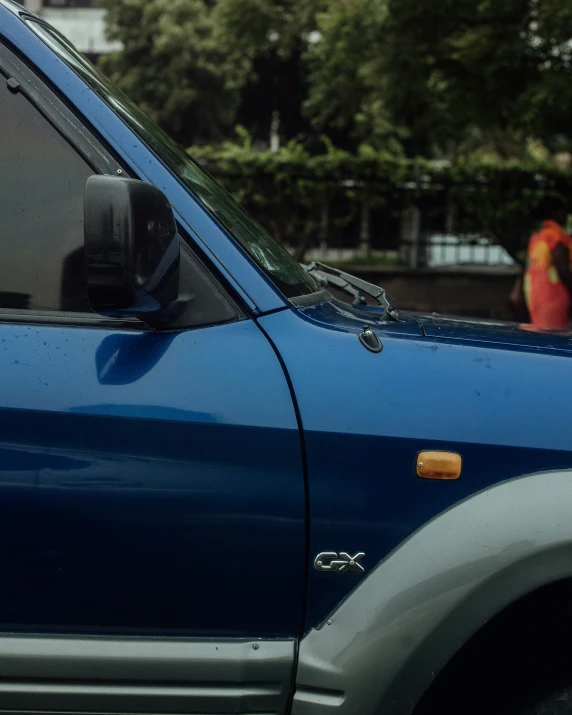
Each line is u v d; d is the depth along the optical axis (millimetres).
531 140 11055
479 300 12492
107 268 1537
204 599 1698
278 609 1710
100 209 1538
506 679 1810
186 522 1679
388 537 1709
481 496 1715
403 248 12711
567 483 1718
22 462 1669
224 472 1684
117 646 1688
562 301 6742
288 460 1694
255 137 27859
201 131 26281
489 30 8531
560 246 6746
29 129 1818
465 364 1799
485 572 1672
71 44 2230
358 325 1929
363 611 1686
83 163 1812
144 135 1926
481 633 1841
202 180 2170
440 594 1671
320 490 1697
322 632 1701
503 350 1856
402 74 9258
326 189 12492
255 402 1702
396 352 1796
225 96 25875
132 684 1695
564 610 1806
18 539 1670
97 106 1823
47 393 1687
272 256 2074
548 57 8742
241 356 1729
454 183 12531
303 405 1711
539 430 1743
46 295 1780
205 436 1682
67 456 1672
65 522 1670
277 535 1693
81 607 1689
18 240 1801
